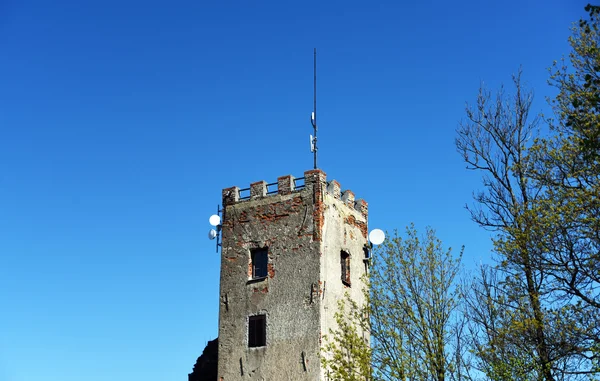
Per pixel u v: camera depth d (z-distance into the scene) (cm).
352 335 3275
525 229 2664
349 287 3791
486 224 3164
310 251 3619
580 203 2456
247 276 3741
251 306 3672
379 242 3462
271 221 3794
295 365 3441
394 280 3164
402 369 2930
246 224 3859
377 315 3145
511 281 2662
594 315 2408
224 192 4000
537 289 2636
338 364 3416
